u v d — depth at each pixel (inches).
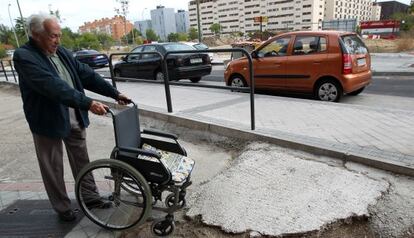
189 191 137.6
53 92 97.9
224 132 193.2
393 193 120.4
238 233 109.2
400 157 140.1
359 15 4904.0
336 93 272.1
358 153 145.9
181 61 412.2
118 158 109.3
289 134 175.8
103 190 139.4
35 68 98.7
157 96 325.7
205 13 4968.0
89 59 835.4
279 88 305.0
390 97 303.4
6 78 552.7
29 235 114.6
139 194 126.1
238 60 333.1
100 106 103.0
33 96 104.3
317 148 154.8
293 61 289.0
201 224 116.1
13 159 190.2
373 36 1439.5
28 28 101.1
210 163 166.6
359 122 197.2
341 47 263.7
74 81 114.3
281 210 116.7
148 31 3009.4
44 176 114.7
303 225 108.9
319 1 4030.5
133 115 117.6
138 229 115.5
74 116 116.3
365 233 107.0
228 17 4724.4
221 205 123.2
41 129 106.5
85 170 111.3
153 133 126.1
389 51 858.1
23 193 144.1
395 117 204.2
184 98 302.7
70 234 114.3
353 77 267.7
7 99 412.8
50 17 101.0
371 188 123.9
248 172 143.9
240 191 130.6
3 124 277.1
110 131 233.1
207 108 250.8
